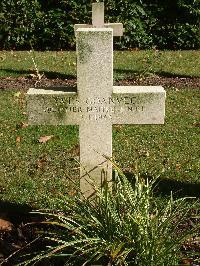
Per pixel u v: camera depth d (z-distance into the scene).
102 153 2.71
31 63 7.34
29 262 2.27
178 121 4.64
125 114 2.64
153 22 8.88
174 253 2.19
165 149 3.95
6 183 3.33
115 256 2.12
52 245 2.54
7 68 6.96
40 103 2.63
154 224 2.27
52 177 3.43
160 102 2.62
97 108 2.63
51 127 4.41
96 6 5.10
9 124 4.50
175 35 8.92
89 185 2.74
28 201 3.06
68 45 8.93
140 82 6.23
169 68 7.03
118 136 4.23
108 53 2.53
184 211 2.67
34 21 8.79
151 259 2.17
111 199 2.43
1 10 8.74
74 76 6.59
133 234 2.22
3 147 3.96
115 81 6.26
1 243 2.59
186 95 5.54
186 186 3.30
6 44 8.91
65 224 2.34
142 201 2.34
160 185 3.30
